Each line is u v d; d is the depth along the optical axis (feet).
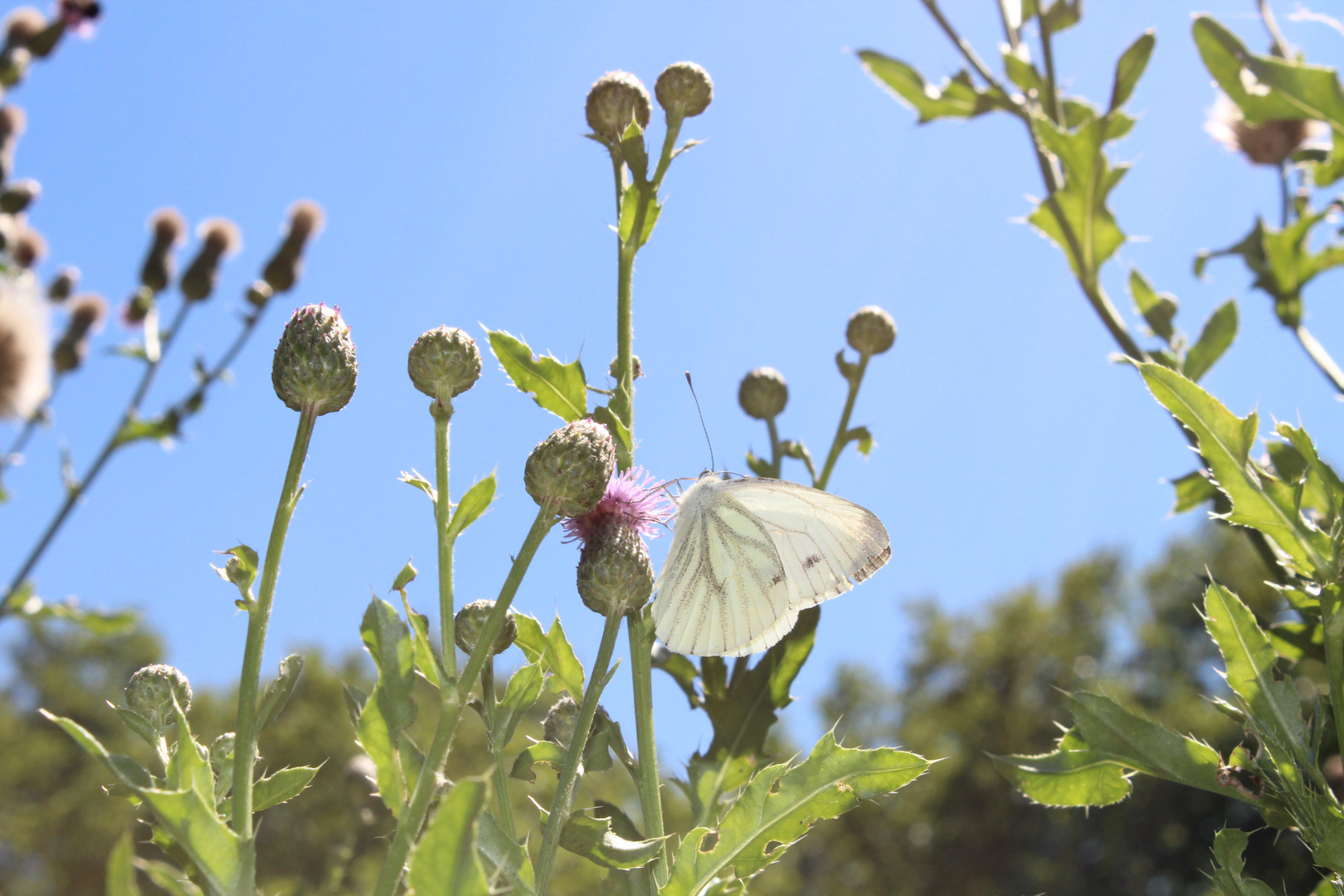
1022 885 9.54
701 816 1.20
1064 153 1.46
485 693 1.03
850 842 10.04
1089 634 10.64
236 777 0.93
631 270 1.18
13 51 2.59
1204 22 1.34
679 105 1.22
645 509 1.18
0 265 2.55
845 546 1.35
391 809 0.94
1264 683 1.07
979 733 10.23
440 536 0.99
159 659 12.25
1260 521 1.09
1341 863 1.03
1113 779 1.10
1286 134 1.50
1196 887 8.44
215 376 2.64
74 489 2.45
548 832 1.00
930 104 1.67
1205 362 1.41
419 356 1.02
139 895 0.86
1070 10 1.63
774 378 1.39
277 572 0.96
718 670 1.25
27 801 11.16
